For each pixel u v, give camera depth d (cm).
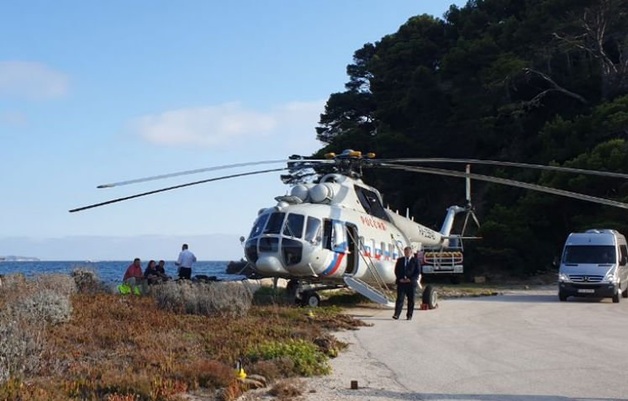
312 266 1878
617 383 960
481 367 1089
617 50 5503
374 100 6500
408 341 1377
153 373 933
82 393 829
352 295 2344
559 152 4466
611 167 3925
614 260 2491
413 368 1080
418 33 6669
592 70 5225
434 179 5528
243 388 894
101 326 1310
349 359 1159
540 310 2088
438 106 5509
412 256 1816
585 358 1170
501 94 5222
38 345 1003
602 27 5072
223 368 945
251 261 1920
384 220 2277
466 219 2897
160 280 2183
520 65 4897
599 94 5188
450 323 1700
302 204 1967
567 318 1842
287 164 2005
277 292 2027
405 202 5594
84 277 2084
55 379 886
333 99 6819
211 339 1215
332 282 2050
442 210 5375
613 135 4372
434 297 2097
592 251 2534
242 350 1116
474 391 913
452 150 5491
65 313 1360
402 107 5762
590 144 4369
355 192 2130
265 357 1058
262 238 1894
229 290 1672
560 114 5247
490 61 5219
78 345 1147
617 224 3791
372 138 5672
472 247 4378
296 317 1612
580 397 876
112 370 938
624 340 1395
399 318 1806
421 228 2541
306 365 1027
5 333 969
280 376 985
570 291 2452
